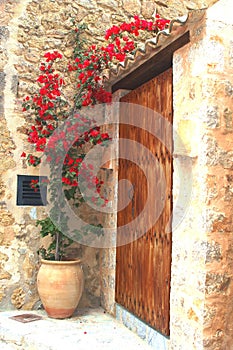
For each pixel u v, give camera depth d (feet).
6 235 16.74
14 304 16.72
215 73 11.30
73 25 18.04
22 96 17.26
